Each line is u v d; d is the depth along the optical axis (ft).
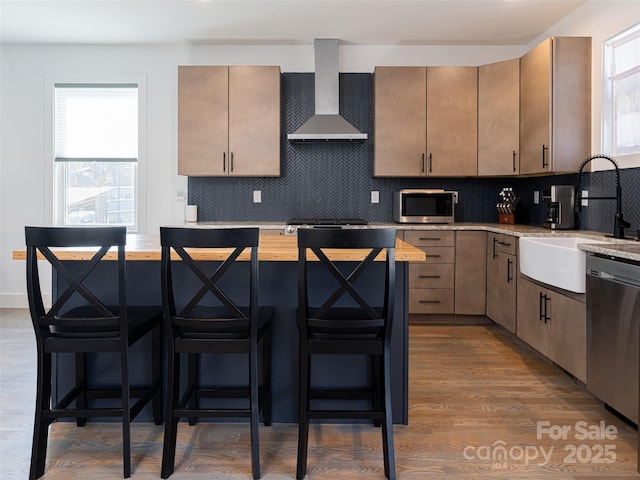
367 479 5.96
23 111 15.49
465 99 14.29
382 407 6.29
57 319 5.99
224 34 14.29
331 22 13.33
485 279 13.56
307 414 5.97
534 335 10.33
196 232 5.78
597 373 7.75
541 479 5.98
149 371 7.52
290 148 15.53
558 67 11.59
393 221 15.51
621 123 10.71
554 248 8.95
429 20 13.16
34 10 12.55
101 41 14.96
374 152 14.64
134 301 7.45
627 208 10.18
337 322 5.90
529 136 12.74
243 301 7.39
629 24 10.11
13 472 6.08
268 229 13.85
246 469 6.19
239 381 7.46
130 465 6.16
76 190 15.83
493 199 15.62
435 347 11.55
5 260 15.71
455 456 6.52
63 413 6.02
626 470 6.21
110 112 15.61
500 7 12.31
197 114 14.32
